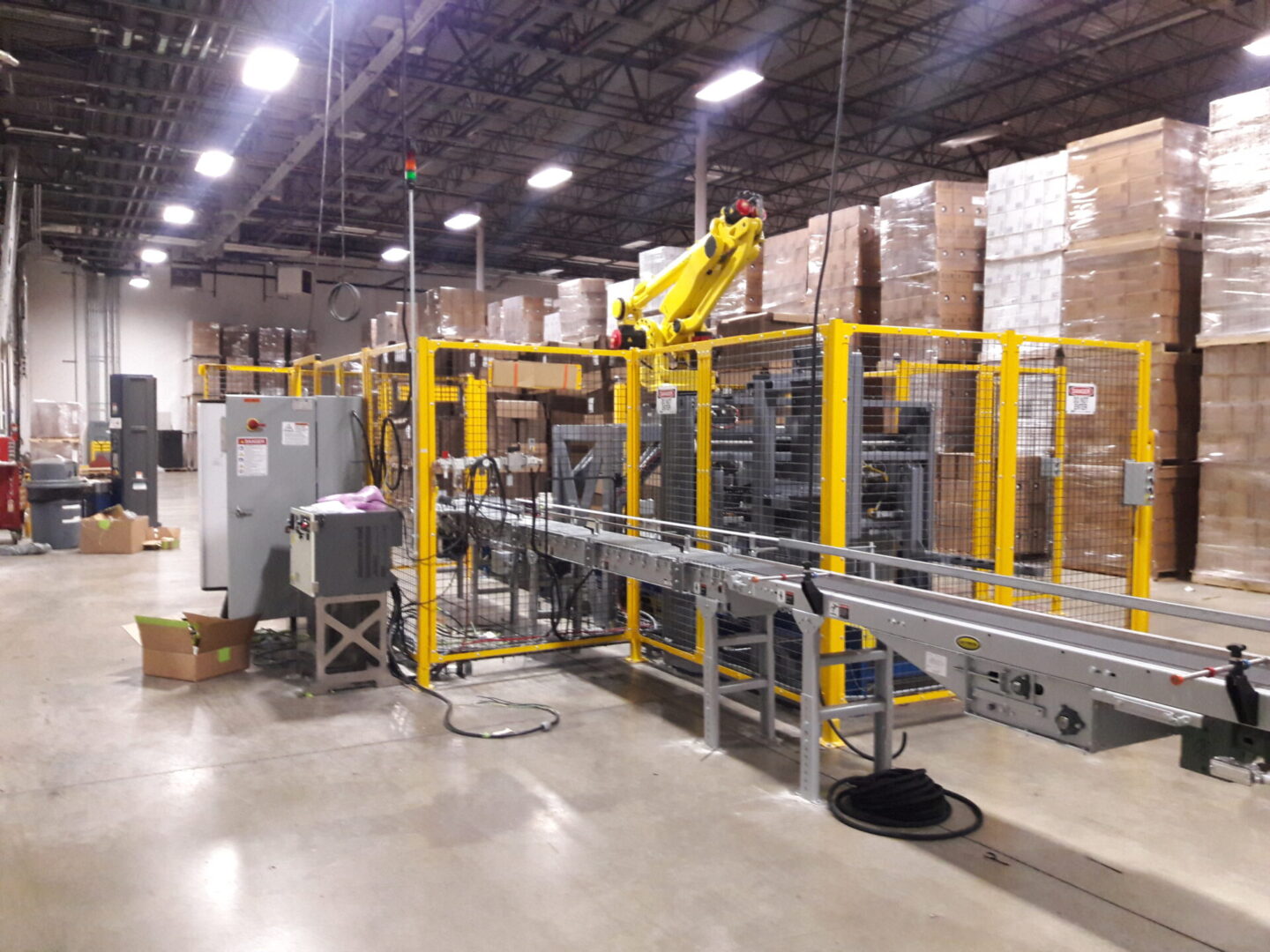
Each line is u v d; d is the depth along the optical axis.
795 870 2.65
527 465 4.71
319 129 11.35
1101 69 11.50
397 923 2.37
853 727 3.95
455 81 11.09
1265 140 6.45
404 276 21.70
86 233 16.53
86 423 18.70
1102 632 2.19
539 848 2.79
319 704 4.21
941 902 2.48
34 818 2.99
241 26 8.17
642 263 8.76
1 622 5.90
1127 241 6.99
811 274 7.90
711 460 4.53
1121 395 6.96
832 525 3.65
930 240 7.36
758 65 11.30
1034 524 7.16
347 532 4.36
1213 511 6.97
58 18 8.30
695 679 4.64
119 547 8.85
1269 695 1.72
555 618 4.98
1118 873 2.66
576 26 10.40
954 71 11.62
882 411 4.98
